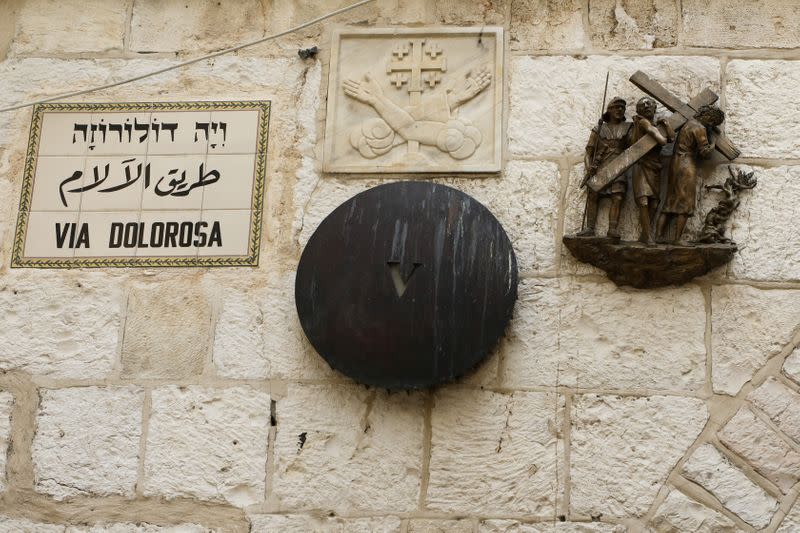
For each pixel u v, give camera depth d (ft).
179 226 16.15
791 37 16.74
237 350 15.42
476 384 14.96
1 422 15.24
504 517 14.29
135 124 16.81
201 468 14.82
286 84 16.98
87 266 16.01
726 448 14.44
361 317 14.84
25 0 17.79
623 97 16.48
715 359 14.89
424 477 14.56
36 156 16.70
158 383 15.31
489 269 14.98
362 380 14.65
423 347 14.65
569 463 14.48
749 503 14.17
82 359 15.51
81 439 15.08
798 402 14.60
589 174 15.65
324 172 16.34
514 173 16.12
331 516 14.46
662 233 15.43
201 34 17.43
